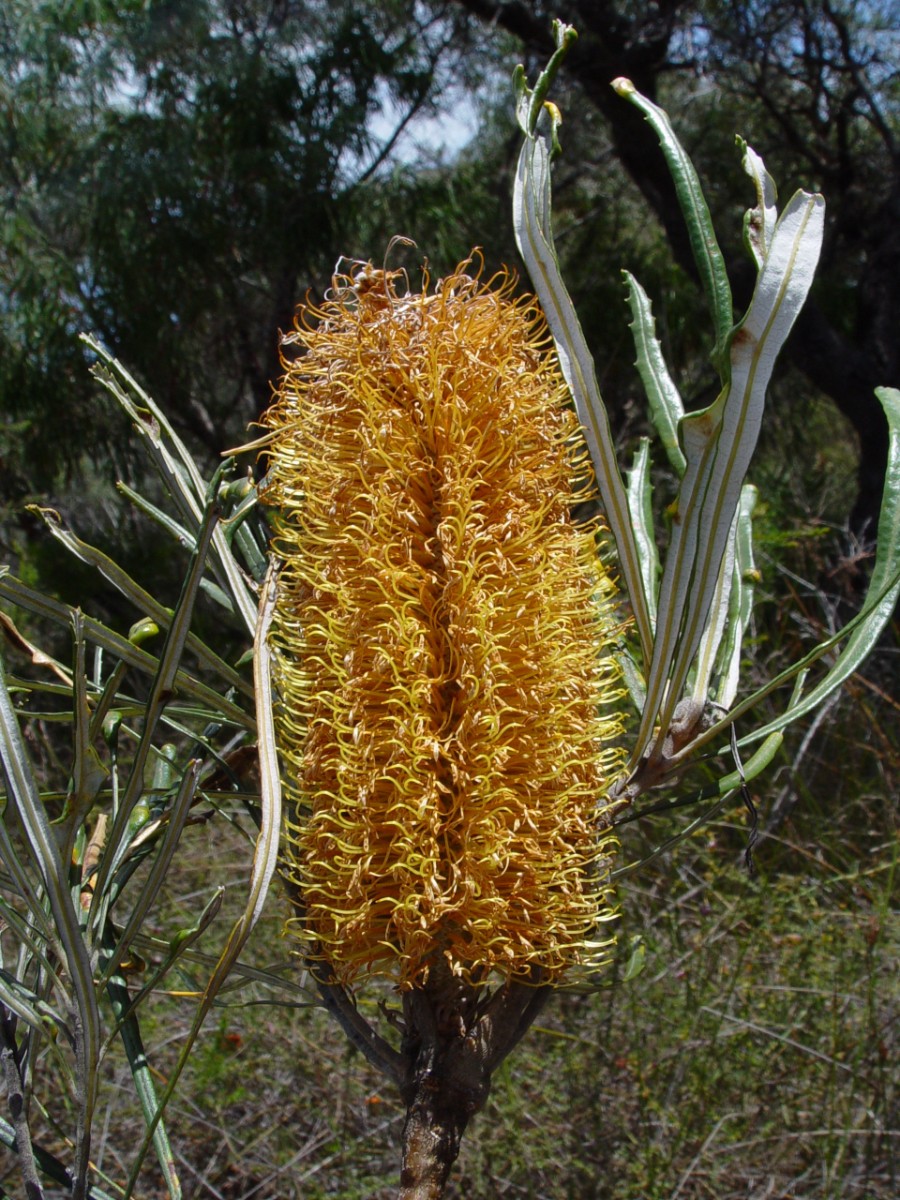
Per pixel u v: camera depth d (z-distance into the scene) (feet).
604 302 4.06
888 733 2.43
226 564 0.79
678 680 0.74
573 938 0.72
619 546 0.72
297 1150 1.80
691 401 4.22
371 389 0.72
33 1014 0.66
